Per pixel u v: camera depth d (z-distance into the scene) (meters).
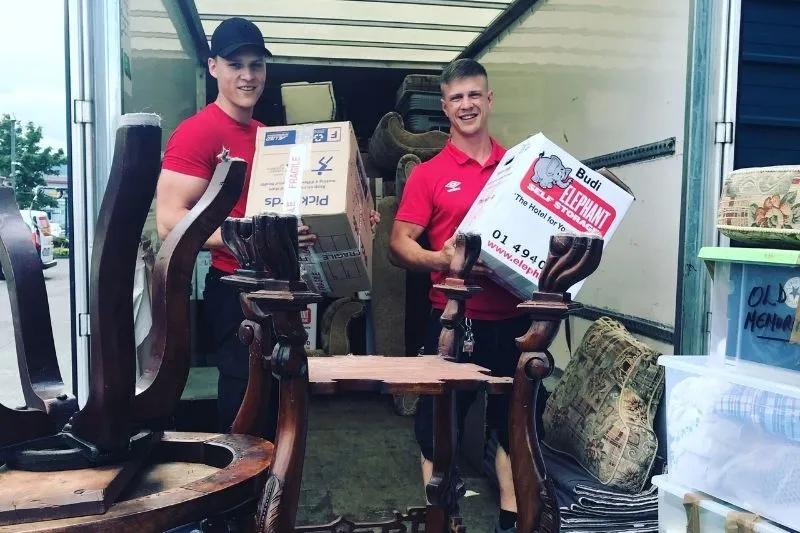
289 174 1.79
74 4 1.70
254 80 1.99
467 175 2.12
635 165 2.44
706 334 1.98
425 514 1.17
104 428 0.86
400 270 3.81
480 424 2.73
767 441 1.30
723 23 1.93
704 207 1.97
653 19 2.28
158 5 2.48
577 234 0.96
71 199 1.75
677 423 1.51
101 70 1.73
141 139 0.81
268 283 0.87
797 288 1.27
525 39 3.49
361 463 2.86
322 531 1.10
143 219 0.85
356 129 4.82
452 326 1.25
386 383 0.91
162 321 0.94
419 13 3.52
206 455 1.04
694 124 1.96
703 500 1.41
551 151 1.70
